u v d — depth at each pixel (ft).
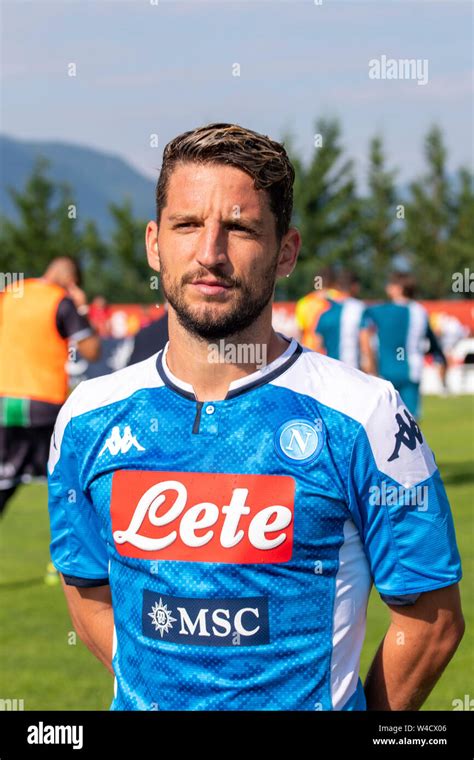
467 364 74.54
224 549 5.96
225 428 6.10
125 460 6.27
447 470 35.32
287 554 5.94
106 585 6.94
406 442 6.14
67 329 21.86
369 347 30.04
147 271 130.11
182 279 6.00
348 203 137.08
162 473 6.15
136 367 6.59
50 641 16.76
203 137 5.98
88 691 14.08
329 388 6.16
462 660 15.30
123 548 6.24
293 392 6.15
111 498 6.30
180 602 6.03
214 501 6.01
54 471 6.75
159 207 6.20
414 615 6.22
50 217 136.98
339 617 6.06
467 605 18.12
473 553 22.11
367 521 6.08
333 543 6.02
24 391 21.62
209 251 5.87
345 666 6.11
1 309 21.99
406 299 31.12
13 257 135.54
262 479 5.98
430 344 31.58
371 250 139.33
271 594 5.96
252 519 5.96
